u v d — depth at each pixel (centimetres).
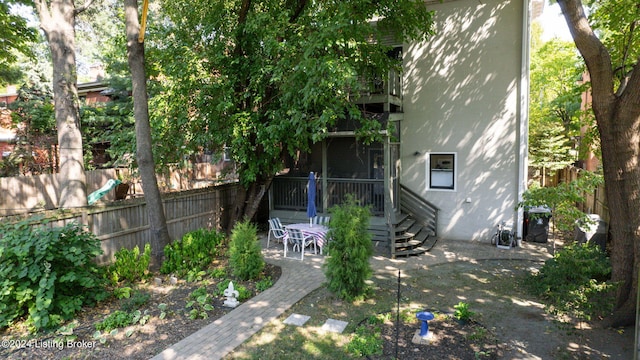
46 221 729
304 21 972
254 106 1079
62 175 987
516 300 736
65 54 980
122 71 1738
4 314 602
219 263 965
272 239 1247
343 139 1235
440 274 901
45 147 1731
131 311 668
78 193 994
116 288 758
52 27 966
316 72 834
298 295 762
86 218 816
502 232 1138
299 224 1138
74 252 637
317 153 1268
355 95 954
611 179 639
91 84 2033
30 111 1650
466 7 1165
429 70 1227
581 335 588
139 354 534
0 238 653
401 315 665
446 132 1222
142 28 834
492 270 930
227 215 1305
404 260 1012
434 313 673
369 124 973
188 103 1057
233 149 1035
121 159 1482
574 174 1523
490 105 1166
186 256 907
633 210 610
